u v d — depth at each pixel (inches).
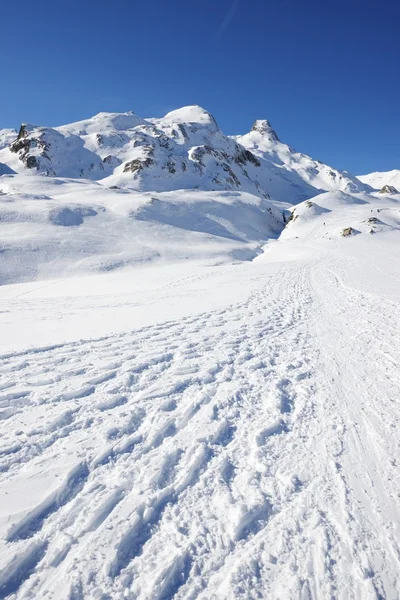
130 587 85.8
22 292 954.7
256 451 140.9
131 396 185.6
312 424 164.4
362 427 162.2
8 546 93.1
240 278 834.2
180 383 203.2
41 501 109.2
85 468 126.6
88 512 106.2
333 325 361.4
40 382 195.5
